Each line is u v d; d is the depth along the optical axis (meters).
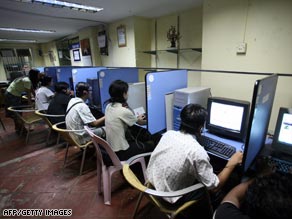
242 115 1.48
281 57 2.09
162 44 3.98
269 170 1.15
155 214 1.66
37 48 8.66
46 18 3.88
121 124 1.77
